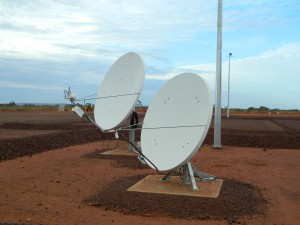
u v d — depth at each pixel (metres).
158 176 11.59
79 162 14.67
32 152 16.77
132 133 16.94
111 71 15.08
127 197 9.28
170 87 10.74
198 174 10.76
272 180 12.12
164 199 9.07
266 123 40.41
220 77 19.42
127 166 13.98
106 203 9.00
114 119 13.83
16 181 11.34
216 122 19.47
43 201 9.27
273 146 20.58
